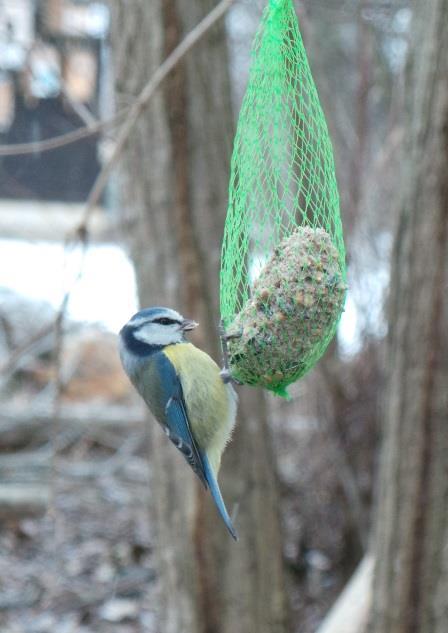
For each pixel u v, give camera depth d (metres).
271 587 11.45
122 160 11.04
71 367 20.56
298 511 15.52
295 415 16.06
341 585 15.03
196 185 10.80
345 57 18.84
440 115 9.43
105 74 17.44
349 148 16.09
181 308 10.86
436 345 9.94
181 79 10.59
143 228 10.96
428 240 9.74
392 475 10.34
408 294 9.95
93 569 15.42
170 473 11.09
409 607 10.35
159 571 11.50
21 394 20.11
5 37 14.88
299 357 7.05
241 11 20.20
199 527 11.05
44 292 21.25
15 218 21.33
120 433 19.25
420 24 9.62
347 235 15.03
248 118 8.05
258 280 7.17
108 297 18.75
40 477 17.55
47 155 21.31
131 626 13.85
